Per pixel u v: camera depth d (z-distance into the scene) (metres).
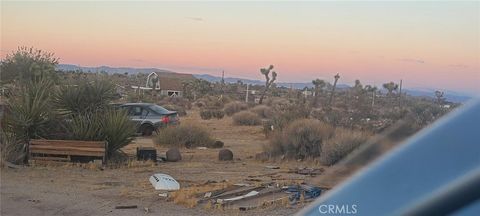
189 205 11.20
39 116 17.95
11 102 18.52
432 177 2.17
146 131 28.81
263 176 15.62
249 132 33.72
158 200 11.77
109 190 12.88
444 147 2.19
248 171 16.84
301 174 16.14
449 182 2.11
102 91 19.66
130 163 17.22
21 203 11.40
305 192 11.46
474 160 2.09
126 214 10.55
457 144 2.17
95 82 19.98
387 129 2.80
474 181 2.04
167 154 19.34
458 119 2.22
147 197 12.04
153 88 83.00
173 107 50.97
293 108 30.89
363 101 39.41
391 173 2.34
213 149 24.23
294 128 20.34
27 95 18.39
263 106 49.06
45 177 14.66
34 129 17.94
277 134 20.81
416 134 2.40
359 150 2.85
